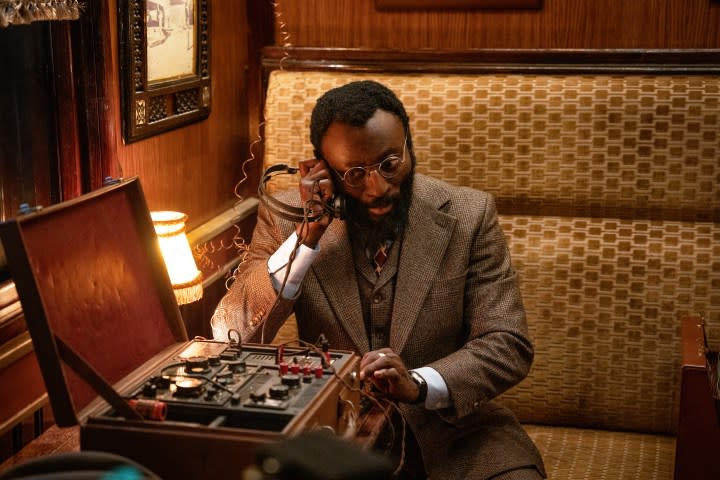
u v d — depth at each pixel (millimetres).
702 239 2947
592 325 2990
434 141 3059
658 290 2957
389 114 2096
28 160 2242
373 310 2277
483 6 3252
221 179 3357
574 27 3211
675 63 3061
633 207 2982
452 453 2250
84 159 2369
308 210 2145
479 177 3045
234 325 2227
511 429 2324
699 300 2938
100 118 2367
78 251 1699
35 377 2062
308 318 2311
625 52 3070
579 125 2973
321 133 2133
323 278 2283
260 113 3480
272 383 1713
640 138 2945
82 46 2307
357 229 2285
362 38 3377
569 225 3018
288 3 3410
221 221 3271
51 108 2297
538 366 3021
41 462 1205
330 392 1689
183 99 2977
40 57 2256
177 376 1744
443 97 3057
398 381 1978
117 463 1207
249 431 1450
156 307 1944
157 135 2838
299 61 3316
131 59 2562
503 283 2328
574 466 2648
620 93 2957
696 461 2234
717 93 2916
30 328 1467
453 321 2299
